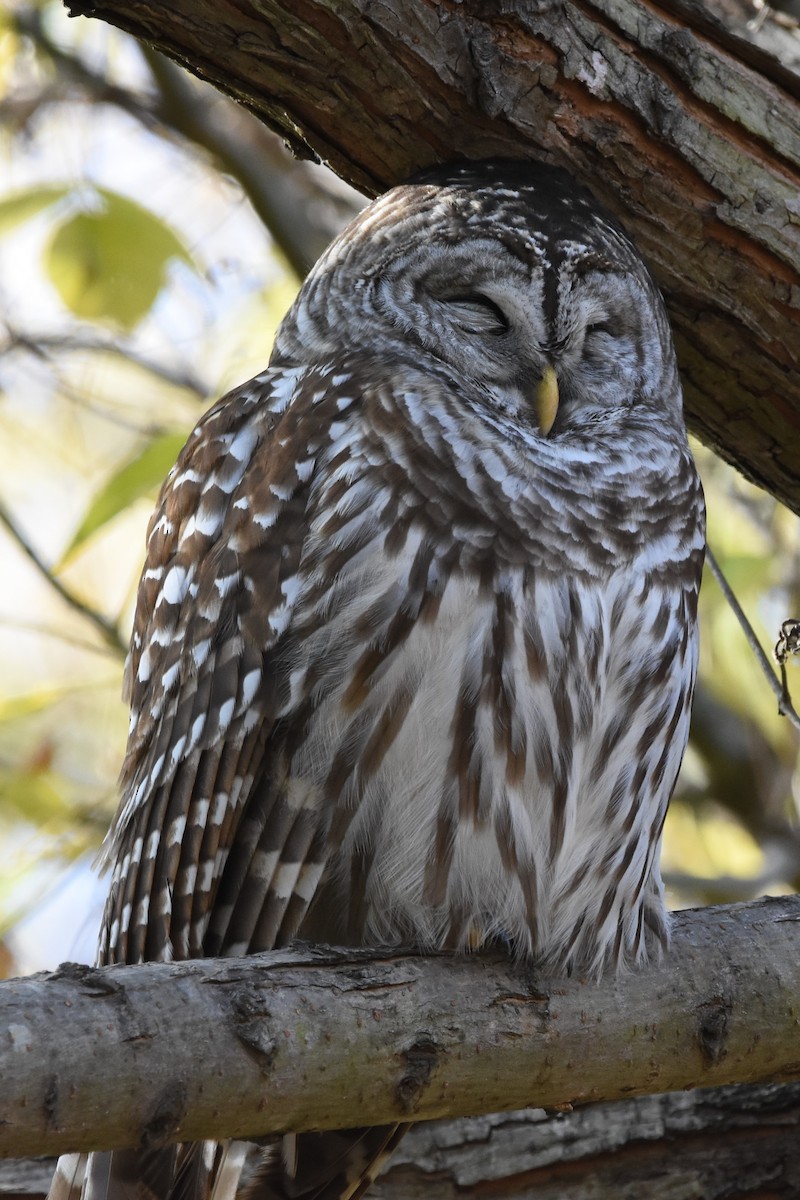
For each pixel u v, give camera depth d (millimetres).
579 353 8227
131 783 7832
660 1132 7520
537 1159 7531
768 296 7496
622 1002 6711
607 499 7465
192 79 11797
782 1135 7480
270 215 11641
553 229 7922
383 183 8203
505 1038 6367
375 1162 7359
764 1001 6906
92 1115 5188
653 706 7543
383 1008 6082
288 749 7117
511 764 7117
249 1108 5590
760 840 11328
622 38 7184
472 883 7137
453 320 8258
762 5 7871
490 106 7160
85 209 10727
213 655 7328
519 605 7109
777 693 8242
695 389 8078
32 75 11898
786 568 10883
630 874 7516
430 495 7176
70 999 5281
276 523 7344
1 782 10836
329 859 7156
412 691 6996
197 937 7125
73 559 10023
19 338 11914
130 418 12086
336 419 7488
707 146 7289
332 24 6871
